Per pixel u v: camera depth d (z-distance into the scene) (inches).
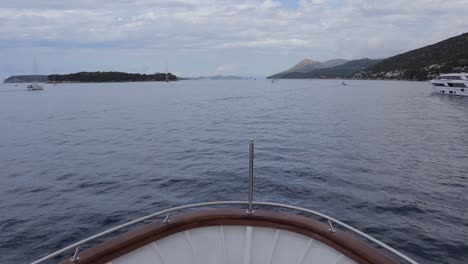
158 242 134.1
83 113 1759.4
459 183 528.7
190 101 2618.1
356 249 121.6
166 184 524.4
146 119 1488.7
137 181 541.0
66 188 510.6
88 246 334.6
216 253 135.1
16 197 473.4
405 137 952.9
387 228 370.6
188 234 140.0
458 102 2233.0
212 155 737.6
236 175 569.6
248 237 139.3
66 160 698.8
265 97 3046.3
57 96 3405.5
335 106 2068.2
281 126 1210.6
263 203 146.6
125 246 123.2
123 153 765.3
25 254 320.8
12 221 391.9
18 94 4015.8
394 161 669.9
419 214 408.8
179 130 1140.5
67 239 348.5
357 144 848.3
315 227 135.4
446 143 863.7
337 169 607.2
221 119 1464.1
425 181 538.9
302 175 567.8
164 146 849.5
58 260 310.8
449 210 422.0
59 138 985.5
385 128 1132.5
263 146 837.2
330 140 909.8
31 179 560.4
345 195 469.7
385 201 449.1
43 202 452.4
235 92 4023.1
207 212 145.9
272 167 623.2
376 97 2893.7
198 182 532.7
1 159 714.2
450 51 7273.6
